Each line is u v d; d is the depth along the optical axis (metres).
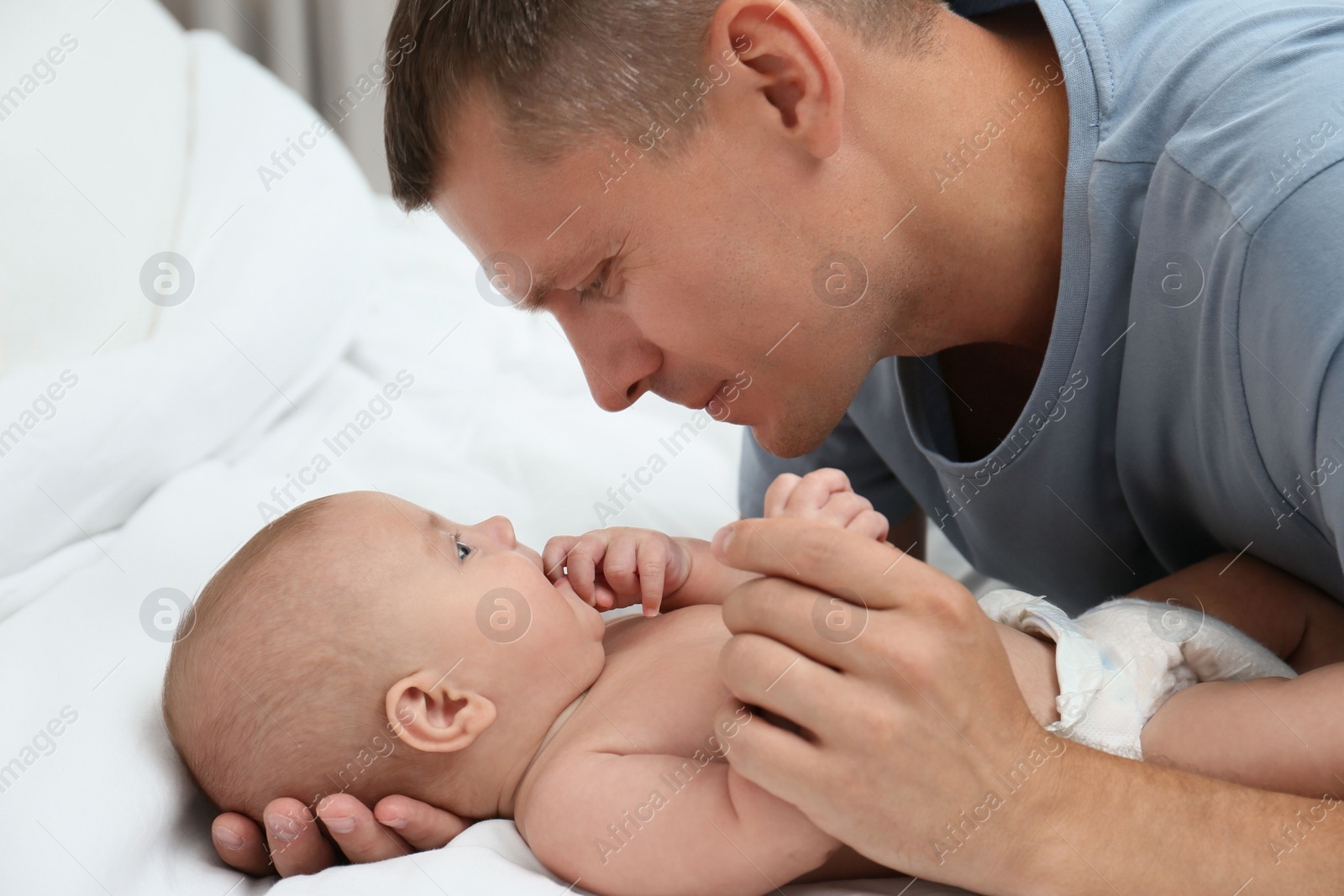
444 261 2.16
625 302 0.96
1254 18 0.95
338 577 0.98
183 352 1.45
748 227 0.92
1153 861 0.75
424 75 0.89
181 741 0.96
